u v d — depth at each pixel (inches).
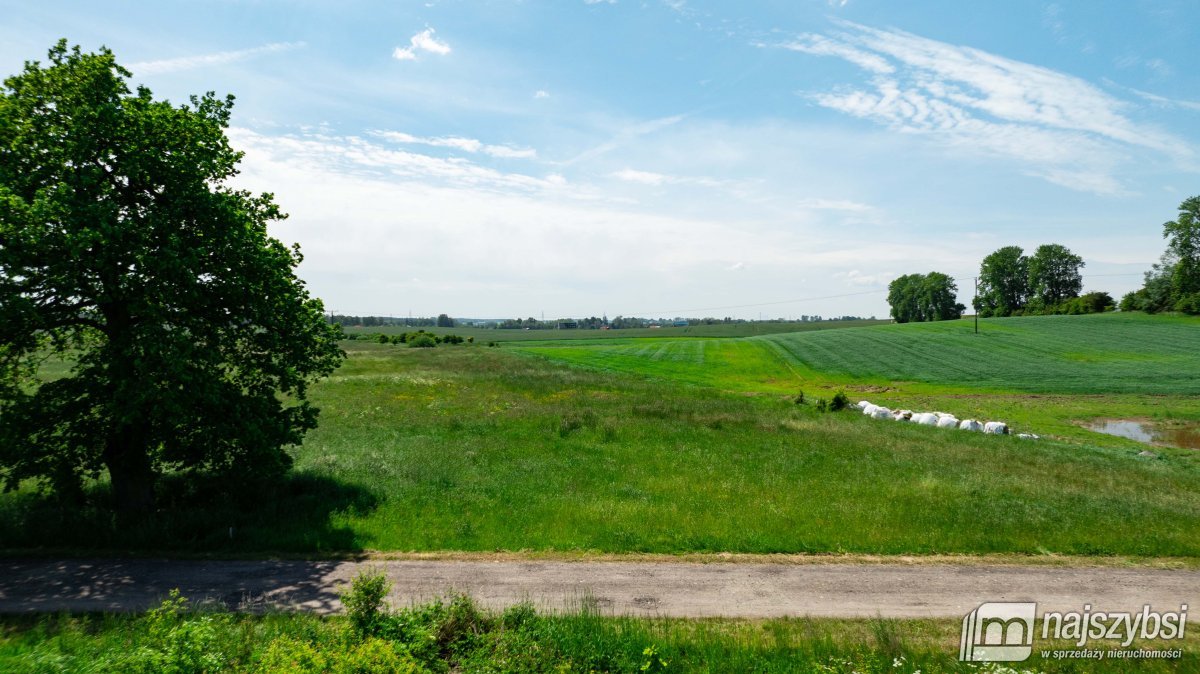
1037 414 1561.3
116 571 464.4
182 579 454.0
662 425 1138.0
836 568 501.0
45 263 487.2
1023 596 454.3
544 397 1605.6
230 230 561.3
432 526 569.3
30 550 496.1
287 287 620.7
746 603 436.5
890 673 338.6
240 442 571.5
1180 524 610.9
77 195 507.8
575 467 797.2
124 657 309.9
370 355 2940.5
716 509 629.9
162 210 538.6
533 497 655.8
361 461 786.2
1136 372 2321.6
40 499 564.4
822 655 356.5
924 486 728.3
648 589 456.8
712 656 349.7
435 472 741.3
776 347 3656.5
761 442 1000.2
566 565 498.0
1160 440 1259.8
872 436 1078.4
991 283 5595.5
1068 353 2893.7
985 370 2506.2
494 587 454.0
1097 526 598.2
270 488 640.4
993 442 1083.3
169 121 557.0
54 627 369.1
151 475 586.2
